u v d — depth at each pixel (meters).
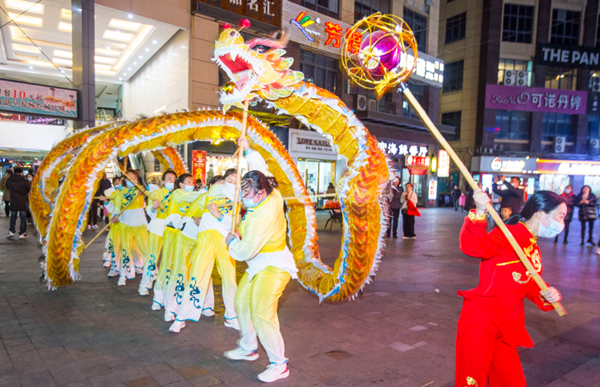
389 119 20.81
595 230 14.86
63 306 4.86
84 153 4.72
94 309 4.77
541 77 29.39
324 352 3.67
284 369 3.14
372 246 3.45
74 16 12.58
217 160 15.56
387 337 4.06
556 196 2.32
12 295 5.25
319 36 17.94
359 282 3.55
